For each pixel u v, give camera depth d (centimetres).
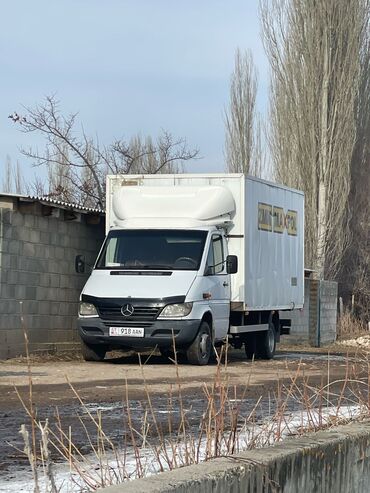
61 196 4478
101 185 4553
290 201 2981
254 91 6512
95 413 1385
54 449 1055
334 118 5731
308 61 5753
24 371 2120
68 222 2739
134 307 2339
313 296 4056
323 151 5725
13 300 2483
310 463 816
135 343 2347
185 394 1672
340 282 5919
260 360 2794
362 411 1159
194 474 669
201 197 2523
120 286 2378
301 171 5738
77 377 1989
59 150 4412
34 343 2575
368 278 5866
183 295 2333
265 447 811
